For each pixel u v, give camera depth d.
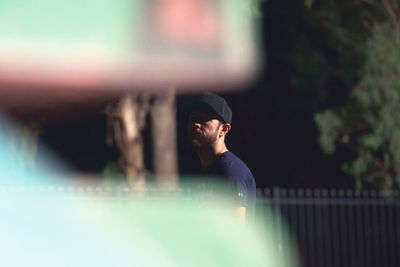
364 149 38.31
